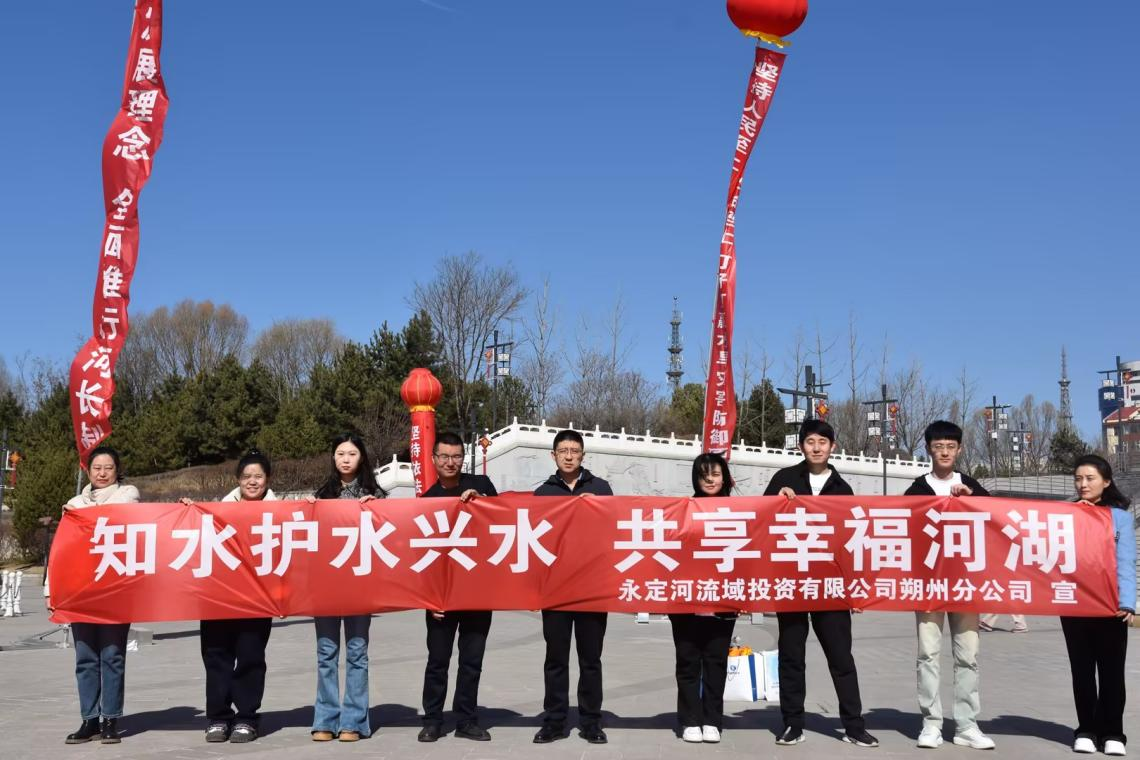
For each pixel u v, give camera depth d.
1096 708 6.86
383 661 12.91
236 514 7.31
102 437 11.51
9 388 70.19
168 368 74.19
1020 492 57.75
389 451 51.31
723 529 7.26
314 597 7.23
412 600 7.25
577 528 7.30
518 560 7.26
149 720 8.05
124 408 66.94
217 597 7.19
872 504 7.25
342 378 53.09
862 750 6.80
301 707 8.76
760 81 11.51
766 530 7.26
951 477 7.53
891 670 12.02
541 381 60.31
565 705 7.12
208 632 7.21
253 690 7.16
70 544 7.20
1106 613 6.80
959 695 7.02
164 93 11.70
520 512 7.31
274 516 7.30
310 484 48.22
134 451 55.12
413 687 10.28
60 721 7.95
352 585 7.24
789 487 7.47
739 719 8.14
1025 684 10.49
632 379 65.38
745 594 7.19
